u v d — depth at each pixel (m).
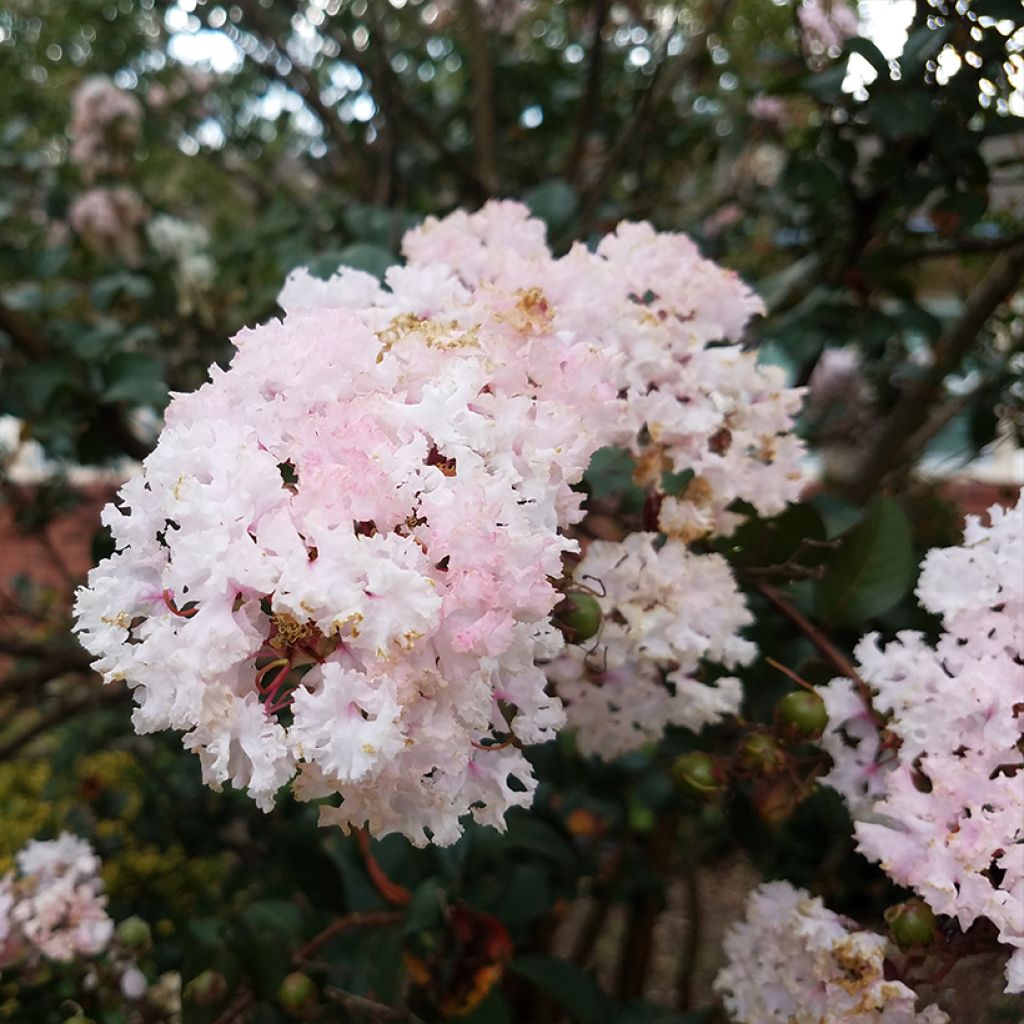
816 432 0.47
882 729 0.22
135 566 0.17
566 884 0.38
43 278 0.49
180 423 0.18
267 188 0.67
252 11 0.48
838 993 0.20
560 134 0.56
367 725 0.15
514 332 0.20
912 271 0.38
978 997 0.20
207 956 0.28
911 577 0.25
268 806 0.16
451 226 0.25
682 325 0.23
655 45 0.54
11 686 0.47
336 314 0.19
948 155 0.30
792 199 0.37
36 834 0.47
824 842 0.36
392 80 0.48
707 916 0.55
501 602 0.16
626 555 0.22
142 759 0.51
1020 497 0.21
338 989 0.28
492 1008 0.28
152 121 0.62
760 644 0.30
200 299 0.54
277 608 0.16
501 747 0.18
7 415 0.39
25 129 0.58
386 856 0.30
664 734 0.31
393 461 0.16
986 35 0.28
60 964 0.31
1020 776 0.19
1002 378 0.39
